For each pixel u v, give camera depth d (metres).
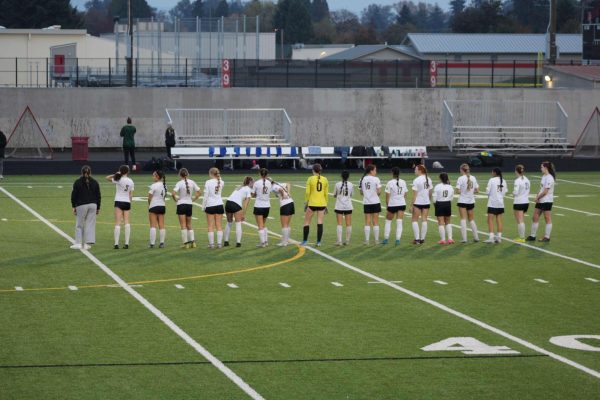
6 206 44.94
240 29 95.62
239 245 35.38
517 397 18.78
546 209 37.03
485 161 64.50
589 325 24.22
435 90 75.69
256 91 73.62
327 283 29.08
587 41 89.50
